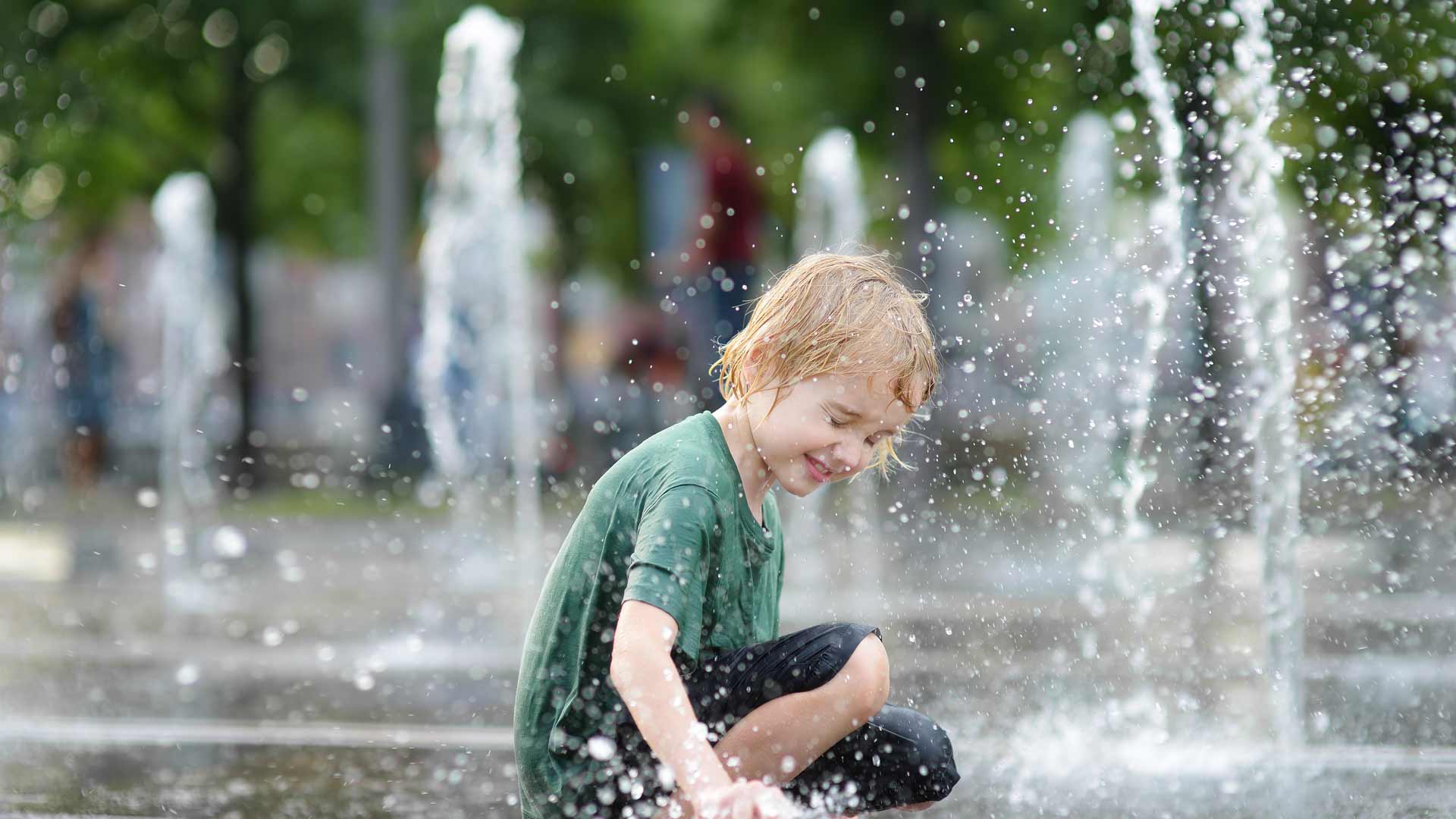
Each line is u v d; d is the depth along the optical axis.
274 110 35.97
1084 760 6.39
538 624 4.88
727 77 33.44
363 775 6.21
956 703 7.57
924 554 14.82
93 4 27.47
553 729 4.78
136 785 6.02
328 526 20.28
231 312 30.66
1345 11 18.44
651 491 4.68
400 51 26.17
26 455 28.48
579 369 34.16
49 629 11.23
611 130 32.97
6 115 27.27
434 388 23.67
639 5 32.47
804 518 18.31
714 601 4.75
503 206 21.88
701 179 21.27
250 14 28.95
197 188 32.22
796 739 4.70
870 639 4.75
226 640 10.60
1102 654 9.03
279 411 48.31
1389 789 5.84
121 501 25.19
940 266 24.42
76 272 28.55
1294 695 7.61
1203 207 10.09
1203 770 6.18
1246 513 13.70
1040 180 26.16
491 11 31.20
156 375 33.03
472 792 5.90
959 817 5.49
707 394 21.17
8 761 6.46
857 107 26.78
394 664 9.41
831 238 24.62
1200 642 9.41
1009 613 10.71
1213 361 13.51
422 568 15.45
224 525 20.92
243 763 6.43
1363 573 11.48
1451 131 10.05
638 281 36.78
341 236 49.72
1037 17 22.53
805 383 4.73
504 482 23.78
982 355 19.25
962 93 25.55
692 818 4.66
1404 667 8.40
